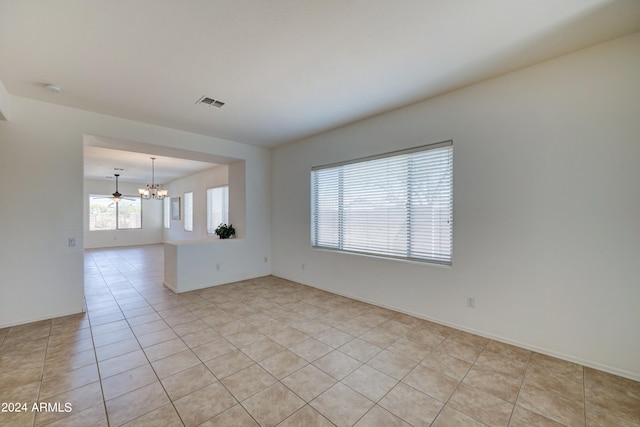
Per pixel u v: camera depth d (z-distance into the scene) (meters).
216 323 3.14
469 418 1.72
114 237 9.95
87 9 1.73
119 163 6.77
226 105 3.29
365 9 1.76
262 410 1.78
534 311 2.50
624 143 2.09
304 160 4.78
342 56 2.30
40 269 3.17
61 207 3.28
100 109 3.39
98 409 1.78
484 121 2.75
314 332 2.92
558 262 2.37
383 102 3.24
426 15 1.82
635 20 1.88
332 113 3.57
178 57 2.29
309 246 4.71
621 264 2.12
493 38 2.07
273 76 2.62
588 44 2.16
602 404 1.83
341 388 2.01
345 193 4.19
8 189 3.00
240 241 5.05
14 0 1.63
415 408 1.80
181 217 9.45
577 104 2.27
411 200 3.40
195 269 4.50
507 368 2.24
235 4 1.70
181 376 2.14
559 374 2.15
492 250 2.72
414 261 3.36
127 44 2.11
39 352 2.48
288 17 1.83
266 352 2.51
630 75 2.06
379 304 3.70
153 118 3.70
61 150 3.27
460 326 2.96
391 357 2.42
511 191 2.60
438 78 2.68
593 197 2.21
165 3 1.69
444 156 3.11
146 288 4.57
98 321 3.19
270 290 4.46
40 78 2.63
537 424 1.67
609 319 2.16
